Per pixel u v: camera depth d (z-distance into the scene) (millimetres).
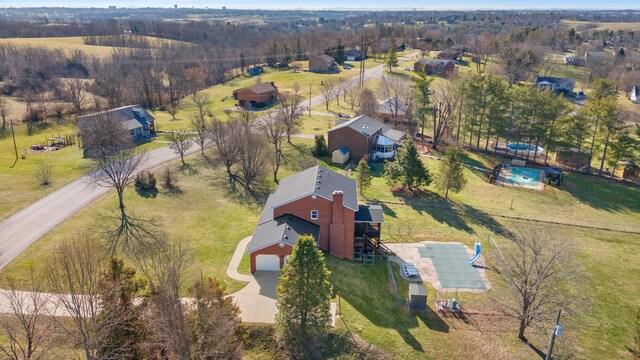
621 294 42000
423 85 85000
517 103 80688
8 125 88375
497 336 34312
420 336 33125
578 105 123125
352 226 41969
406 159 60562
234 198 55062
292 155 72125
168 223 47156
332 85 114250
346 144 72500
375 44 181000
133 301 27766
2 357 26688
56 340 27531
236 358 26547
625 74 150875
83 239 40438
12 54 144500
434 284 40531
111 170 49375
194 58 169750
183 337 22578
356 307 34969
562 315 36219
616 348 34906
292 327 29359
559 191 67000
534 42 180500
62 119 96000
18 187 54750
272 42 178375
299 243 28828
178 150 67188
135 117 80625
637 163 77875
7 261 38281
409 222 52062
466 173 72688
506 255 43344
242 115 84500
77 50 162125
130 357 24734
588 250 49688
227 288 36000
